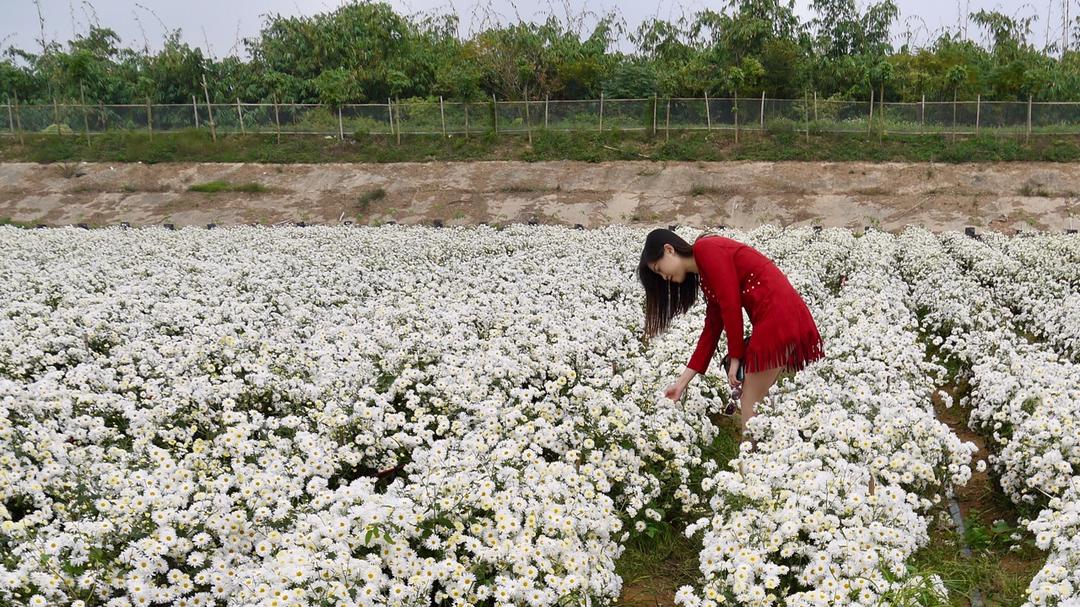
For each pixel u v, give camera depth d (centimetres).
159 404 537
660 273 514
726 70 2914
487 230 1652
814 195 2338
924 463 454
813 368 626
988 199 2230
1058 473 450
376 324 776
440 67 3356
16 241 1438
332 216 2395
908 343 692
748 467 457
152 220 2400
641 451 502
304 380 621
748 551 368
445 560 348
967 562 434
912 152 2472
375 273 1084
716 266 494
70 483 421
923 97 2786
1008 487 477
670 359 653
